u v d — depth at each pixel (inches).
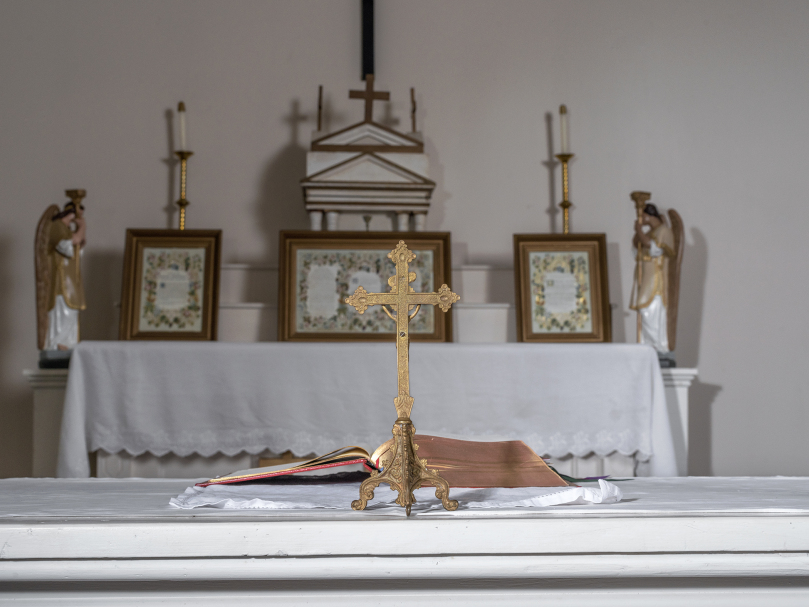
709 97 178.1
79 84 168.9
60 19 170.2
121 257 164.6
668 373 132.3
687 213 174.1
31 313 161.5
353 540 36.1
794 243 174.1
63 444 114.2
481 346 122.3
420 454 52.2
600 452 121.9
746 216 174.6
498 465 52.2
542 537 36.4
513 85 176.7
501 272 160.1
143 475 119.2
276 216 168.9
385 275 147.6
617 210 173.3
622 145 175.6
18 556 35.7
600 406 122.6
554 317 148.0
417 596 36.9
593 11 180.1
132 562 35.7
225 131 170.6
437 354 121.0
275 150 170.9
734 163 176.1
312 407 119.0
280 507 41.9
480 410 121.0
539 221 172.9
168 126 169.5
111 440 116.7
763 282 172.7
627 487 56.0
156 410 117.4
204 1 174.2
